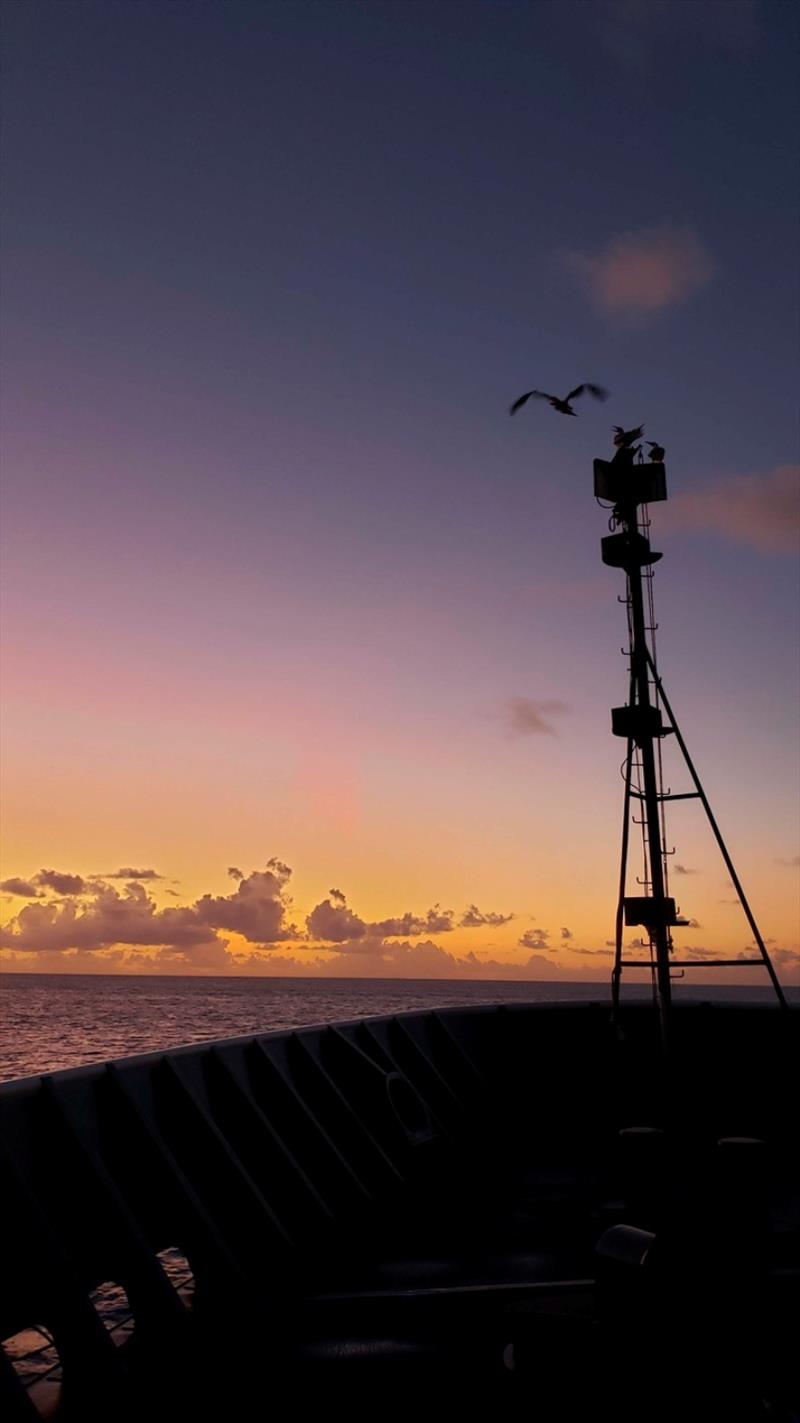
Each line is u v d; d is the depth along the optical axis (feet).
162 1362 17.62
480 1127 40.96
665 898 32.76
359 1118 33.35
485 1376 17.62
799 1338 17.89
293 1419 16.38
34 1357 24.49
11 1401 14.71
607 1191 31.37
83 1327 16.48
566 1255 24.82
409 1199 30.35
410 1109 35.12
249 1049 29.73
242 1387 17.49
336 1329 19.98
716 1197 16.40
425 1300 21.40
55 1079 20.88
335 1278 23.29
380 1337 19.52
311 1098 31.40
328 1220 25.09
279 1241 22.66
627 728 33.01
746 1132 40.81
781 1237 25.86
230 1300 19.95
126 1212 19.27
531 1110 44.11
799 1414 15.56
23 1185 17.83
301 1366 18.33
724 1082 44.88
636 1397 15.17
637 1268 15.47
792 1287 21.02
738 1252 15.79
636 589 33.65
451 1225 27.76
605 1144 38.83
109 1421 15.80
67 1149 19.77
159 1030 373.20
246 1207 22.94
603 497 33.42
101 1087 22.34
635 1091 44.98
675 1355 15.15
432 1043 44.21
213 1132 23.98
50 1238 17.26
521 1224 27.73
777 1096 43.60
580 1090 45.37
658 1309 15.28
